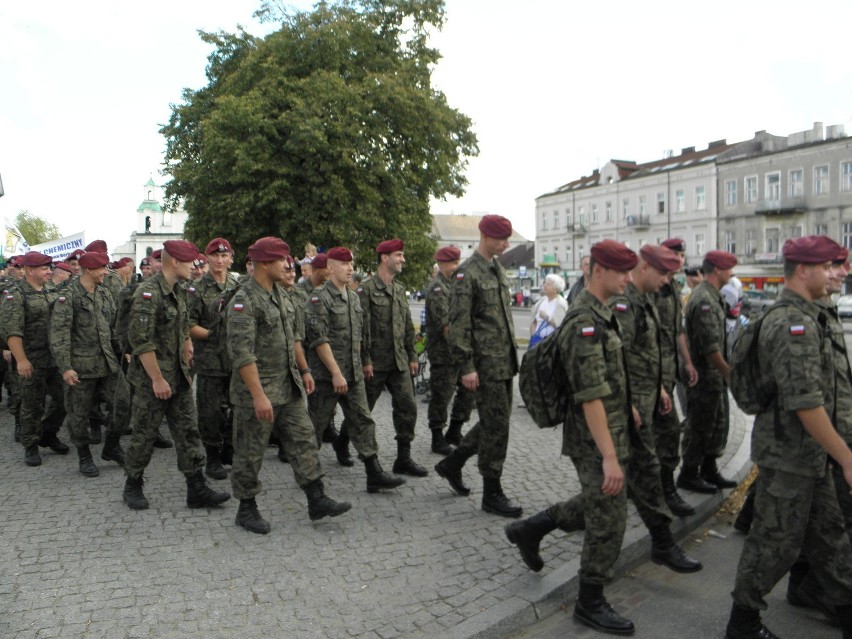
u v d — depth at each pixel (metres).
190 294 6.10
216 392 6.07
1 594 3.73
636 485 4.30
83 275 6.24
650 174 54.44
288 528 4.78
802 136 44.66
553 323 8.66
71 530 4.69
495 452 4.97
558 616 3.78
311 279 7.36
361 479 6.00
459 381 7.12
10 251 17.33
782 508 3.21
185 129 21.27
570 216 63.41
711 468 5.81
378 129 18.16
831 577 3.25
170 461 6.58
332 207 17.73
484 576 4.03
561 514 3.80
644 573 4.37
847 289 41.06
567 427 3.67
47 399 9.38
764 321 3.30
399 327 6.17
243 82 18.59
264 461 6.61
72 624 3.41
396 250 6.24
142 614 3.53
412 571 4.09
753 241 46.97
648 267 4.49
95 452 7.00
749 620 3.37
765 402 3.31
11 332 6.25
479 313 4.91
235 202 17.53
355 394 5.63
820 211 42.88
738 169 47.66
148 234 67.88
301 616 3.53
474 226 106.94
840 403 3.46
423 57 20.94
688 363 5.49
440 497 5.47
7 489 5.62
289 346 4.79
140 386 5.03
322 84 17.47
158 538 4.57
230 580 3.94
